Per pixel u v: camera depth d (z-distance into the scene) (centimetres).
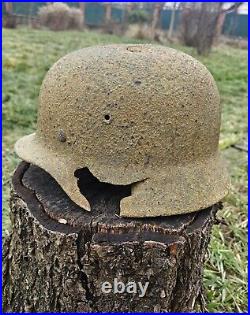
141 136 27
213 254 45
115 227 27
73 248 27
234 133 84
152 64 27
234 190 60
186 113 27
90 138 27
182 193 27
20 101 84
